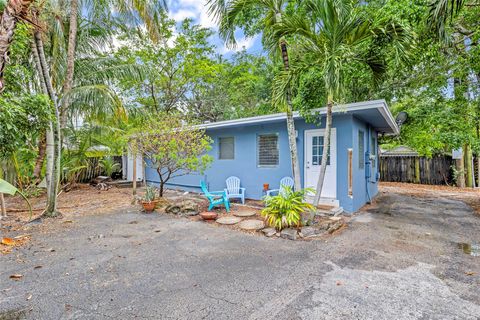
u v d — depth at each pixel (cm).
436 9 418
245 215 582
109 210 670
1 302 248
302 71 491
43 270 318
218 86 1633
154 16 890
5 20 179
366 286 275
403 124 1035
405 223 540
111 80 898
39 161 920
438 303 243
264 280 290
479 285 277
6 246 400
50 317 225
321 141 673
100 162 1210
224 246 402
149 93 1462
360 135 720
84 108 714
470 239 434
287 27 457
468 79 732
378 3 594
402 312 229
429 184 1277
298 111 614
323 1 414
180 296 258
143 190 1050
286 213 469
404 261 342
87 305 243
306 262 339
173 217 592
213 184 925
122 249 391
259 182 790
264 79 1329
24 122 468
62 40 691
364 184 762
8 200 810
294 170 507
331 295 258
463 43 678
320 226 483
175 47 1348
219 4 507
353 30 436
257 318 223
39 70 544
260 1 488
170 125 699
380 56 487
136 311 234
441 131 863
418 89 901
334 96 433
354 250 382
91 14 820
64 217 592
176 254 370
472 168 1163
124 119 750
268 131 770
